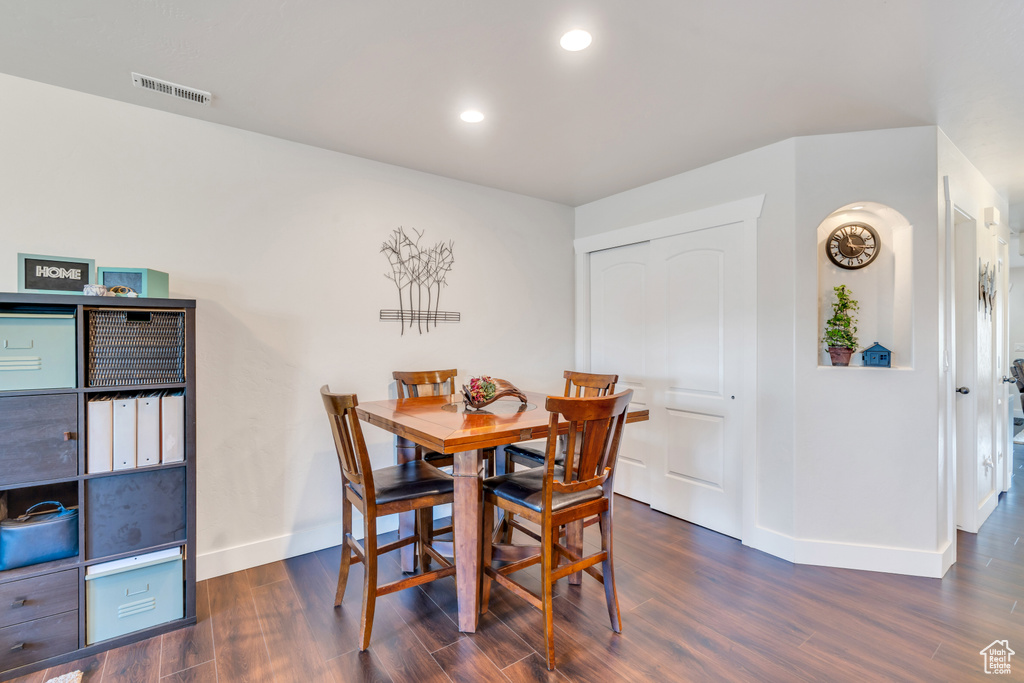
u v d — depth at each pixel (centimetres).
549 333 385
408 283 305
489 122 239
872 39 169
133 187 220
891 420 242
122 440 182
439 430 185
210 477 238
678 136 256
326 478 273
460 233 331
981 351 310
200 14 157
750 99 214
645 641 186
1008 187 339
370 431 288
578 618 203
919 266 239
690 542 280
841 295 260
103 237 213
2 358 164
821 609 208
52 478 171
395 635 191
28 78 198
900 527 241
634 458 357
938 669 169
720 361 295
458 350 330
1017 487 388
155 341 189
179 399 193
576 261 403
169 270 228
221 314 241
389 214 297
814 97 212
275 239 257
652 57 181
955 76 193
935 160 237
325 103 219
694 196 308
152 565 189
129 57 182
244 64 187
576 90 207
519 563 201
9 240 195
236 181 245
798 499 255
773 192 266
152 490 188
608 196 370
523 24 162
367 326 288
